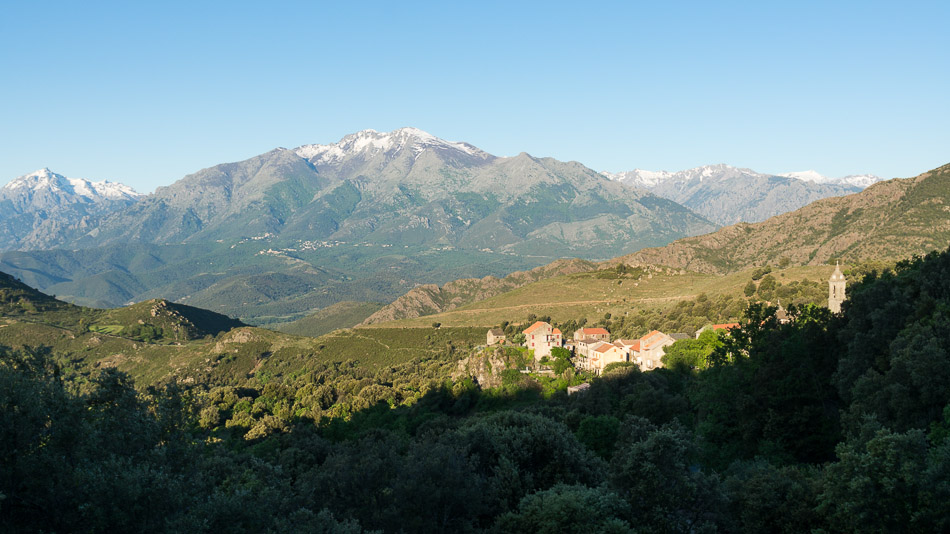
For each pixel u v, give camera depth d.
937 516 43.34
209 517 38.06
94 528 33.72
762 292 184.12
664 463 52.06
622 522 46.78
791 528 50.41
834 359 82.12
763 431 75.94
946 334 61.81
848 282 143.38
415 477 55.75
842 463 47.59
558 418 100.00
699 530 50.22
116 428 41.47
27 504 34.28
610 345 150.12
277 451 91.94
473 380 156.62
